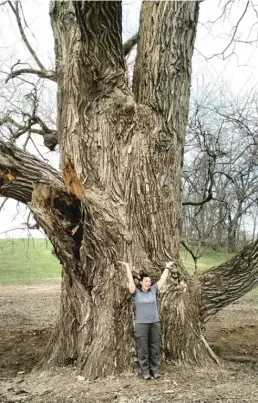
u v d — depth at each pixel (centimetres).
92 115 707
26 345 1051
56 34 766
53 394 617
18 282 2486
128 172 705
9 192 656
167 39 731
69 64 727
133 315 684
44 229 662
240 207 1266
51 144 983
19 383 689
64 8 751
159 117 728
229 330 1232
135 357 675
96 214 670
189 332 714
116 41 652
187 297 725
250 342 1066
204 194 1135
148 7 747
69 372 705
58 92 757
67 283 746
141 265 691
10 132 1038
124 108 700
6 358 928
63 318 757
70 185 637
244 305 1778
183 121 766
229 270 755
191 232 1334
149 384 633
